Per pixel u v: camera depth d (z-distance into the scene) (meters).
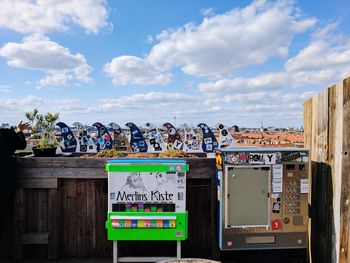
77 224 4.51
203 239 4.49
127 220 3.81
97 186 4.50
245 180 3.73
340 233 3.36
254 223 3.74
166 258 4.05
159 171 3.86
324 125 3.79
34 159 4.39
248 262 3.82
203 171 4.39
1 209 4.10
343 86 3.34
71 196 4.50
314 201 4.07
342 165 3.34
